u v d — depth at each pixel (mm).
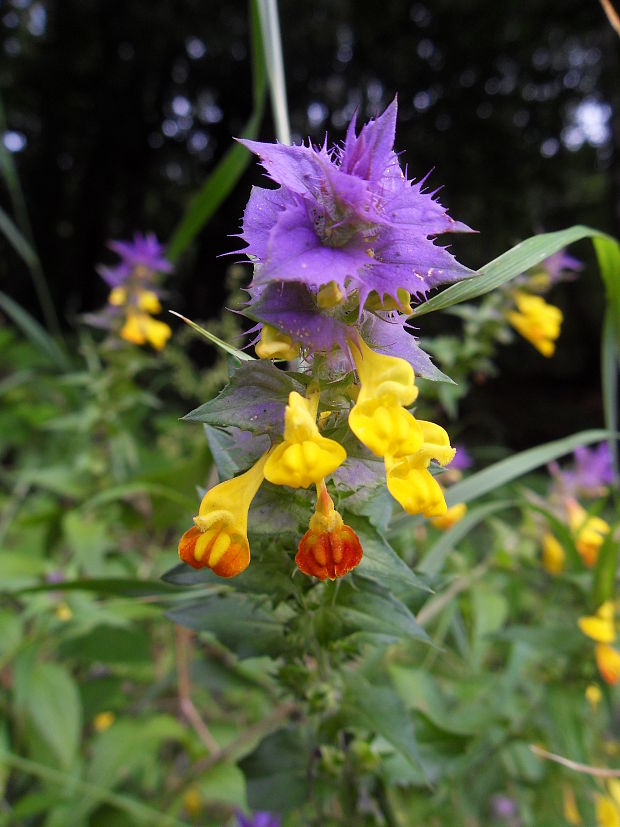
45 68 1085
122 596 130
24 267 1082
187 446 321
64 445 380
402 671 174
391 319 88
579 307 1107
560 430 874
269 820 155
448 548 150
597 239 130
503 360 1104
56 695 175
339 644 105
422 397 220
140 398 287
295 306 79
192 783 171
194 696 233
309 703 109
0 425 394
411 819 173
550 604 204
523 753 180
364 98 1010
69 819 161
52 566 212
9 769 178
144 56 1054
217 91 1108
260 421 82
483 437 709
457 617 212
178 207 1336
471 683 195
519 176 1015
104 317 284
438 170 983
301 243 72
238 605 110
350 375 86
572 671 167
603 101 1018
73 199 1264
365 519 92
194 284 1046
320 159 75
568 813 184
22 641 185
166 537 280
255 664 154
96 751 172
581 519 201
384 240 78
